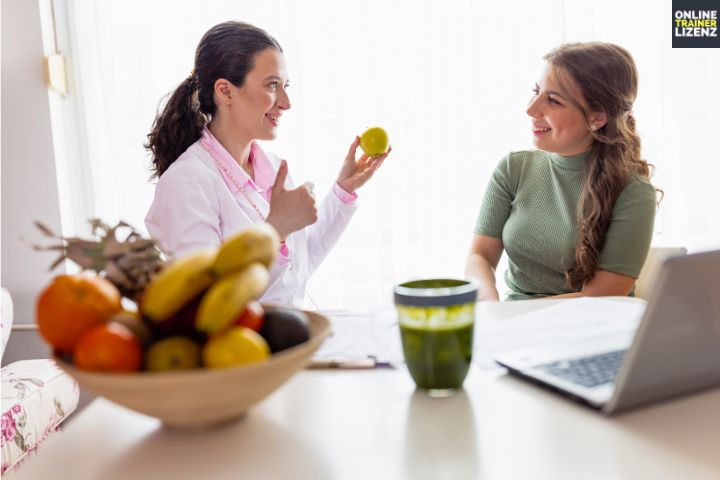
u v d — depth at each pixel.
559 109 1.71
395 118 2.55
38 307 0.65
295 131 2.53
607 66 1.68
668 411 0.71
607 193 1.69
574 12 2.54
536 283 1.81
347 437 0.68
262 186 1.88
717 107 2.63
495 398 0.77
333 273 2.62
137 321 0.66
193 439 0.69
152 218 1.66
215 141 1.76
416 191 2.59
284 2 2.46
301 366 0.68
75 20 2.45
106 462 0.65
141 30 2.45
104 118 2.50
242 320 0.69
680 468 0.59
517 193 1.87
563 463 0.61
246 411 0.74
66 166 2.49
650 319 0.64
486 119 2.58
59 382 1.97
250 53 1.71
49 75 2.33
